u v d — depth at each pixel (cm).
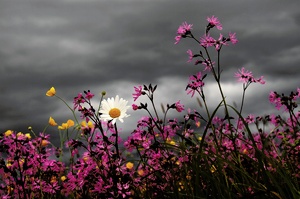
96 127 60
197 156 53
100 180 58
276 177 55
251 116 70
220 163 52
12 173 63
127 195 56
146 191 59
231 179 59
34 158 69
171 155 58
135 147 63
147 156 63
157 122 64
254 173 60
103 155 60
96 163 60
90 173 60
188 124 63
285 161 61
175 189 53
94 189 59
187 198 53
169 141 64
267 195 49
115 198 56
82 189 62
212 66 59
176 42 62
